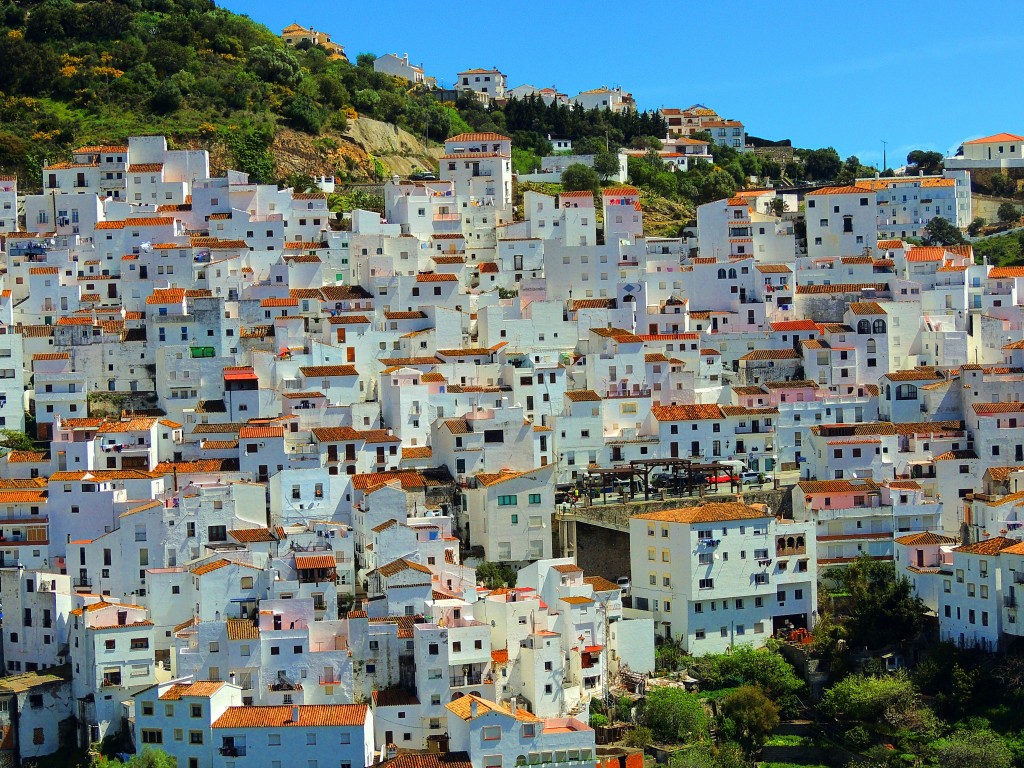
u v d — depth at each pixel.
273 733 189.38
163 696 191.75
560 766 190.38
